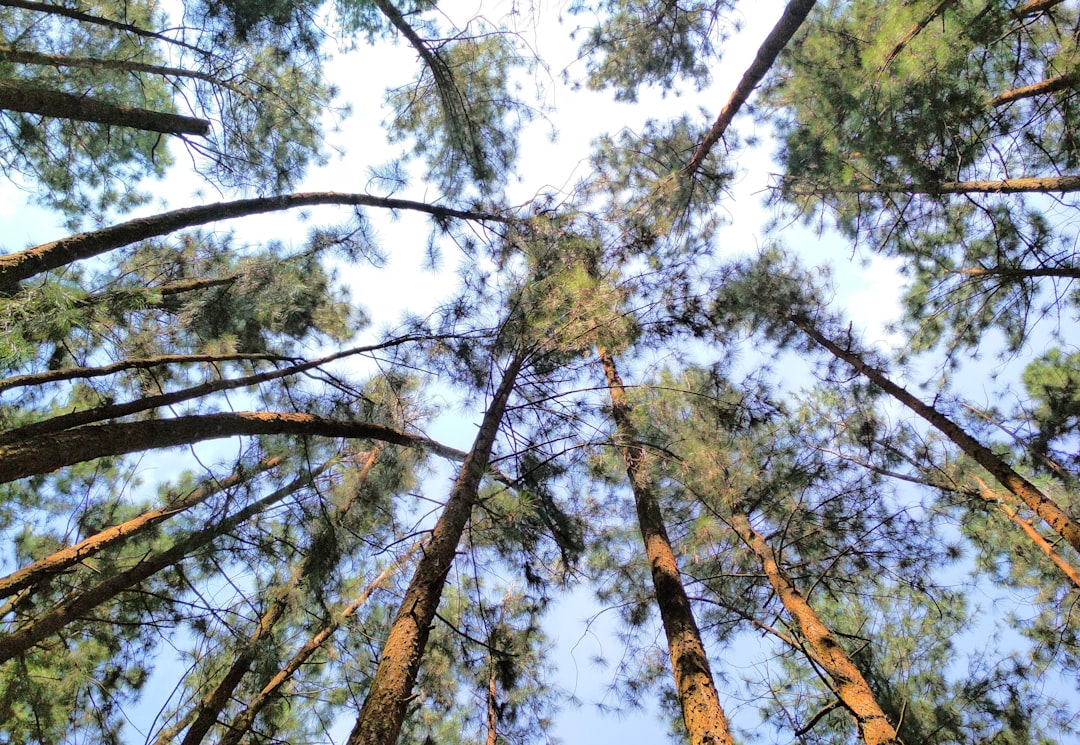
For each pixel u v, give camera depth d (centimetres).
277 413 545
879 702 658
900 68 496
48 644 569
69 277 693
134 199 879
